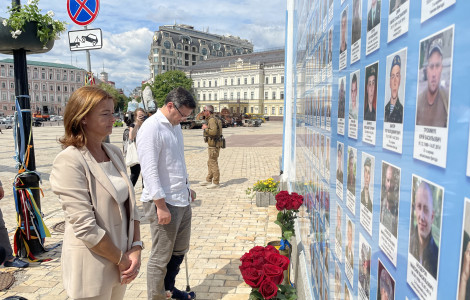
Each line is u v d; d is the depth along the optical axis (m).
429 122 0.58
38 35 3.53
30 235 3.76
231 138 22.02
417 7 0.62
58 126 44.19
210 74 82.69
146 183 2.44
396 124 0.73
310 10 2.39
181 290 3.07
